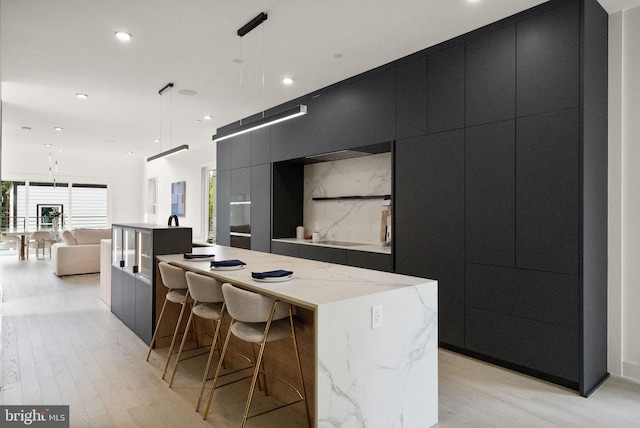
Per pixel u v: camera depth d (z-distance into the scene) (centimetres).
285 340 260
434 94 365
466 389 282
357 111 442
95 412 248
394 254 397
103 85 482
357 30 339
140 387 282
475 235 333
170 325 371
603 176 301
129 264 427
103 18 318
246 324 245
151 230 367
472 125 336
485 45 329
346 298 200
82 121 673
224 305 266
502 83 317
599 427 234
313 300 195
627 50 301
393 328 220
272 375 270
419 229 376
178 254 378
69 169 1093
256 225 607
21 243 932
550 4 290
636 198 297
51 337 391
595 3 289
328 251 475
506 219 314
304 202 605
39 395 270
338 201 546
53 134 800
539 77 296
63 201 1091
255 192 611
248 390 278
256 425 234
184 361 332
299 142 527
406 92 390
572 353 280
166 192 1081
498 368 317
